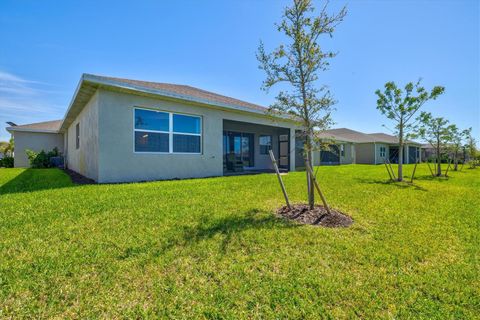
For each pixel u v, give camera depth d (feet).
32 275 7.25
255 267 8.12
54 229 10.84
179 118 30.09
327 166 62.18
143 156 26.76
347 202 17.70
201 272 7.73
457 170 53.47
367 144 86.99
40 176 31.37
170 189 20.70
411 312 6.15
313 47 13.87
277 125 41.45
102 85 23.04
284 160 56.75
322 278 7.52
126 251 8.92
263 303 6.37
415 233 11.44
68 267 7.72
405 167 63.62
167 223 11.96
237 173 39.52
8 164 59.93
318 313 6.06
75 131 40.06
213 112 32.99
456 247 9.95
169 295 6.57
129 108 25.73
